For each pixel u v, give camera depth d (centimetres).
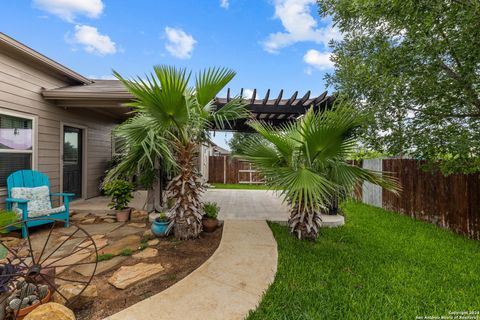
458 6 230
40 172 497
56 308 169
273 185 301
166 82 263
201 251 307
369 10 276
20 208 361
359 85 318
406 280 245
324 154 312
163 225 354
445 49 257
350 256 297
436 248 331
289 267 265
